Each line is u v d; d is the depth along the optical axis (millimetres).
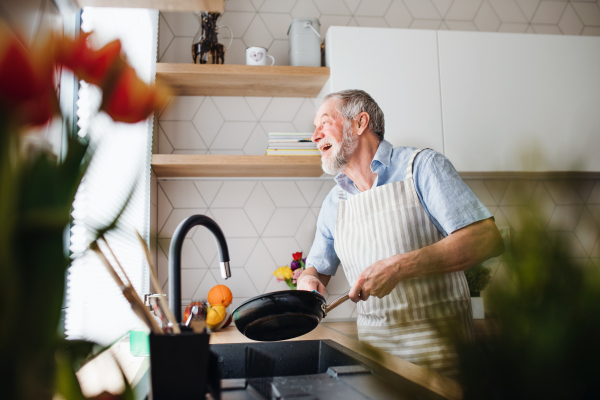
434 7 2162
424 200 1266
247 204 1920
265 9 2047
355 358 805
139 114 219
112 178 996
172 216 1865
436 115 1755
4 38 177
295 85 1859
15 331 197
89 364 350
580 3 2266
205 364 470
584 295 190
